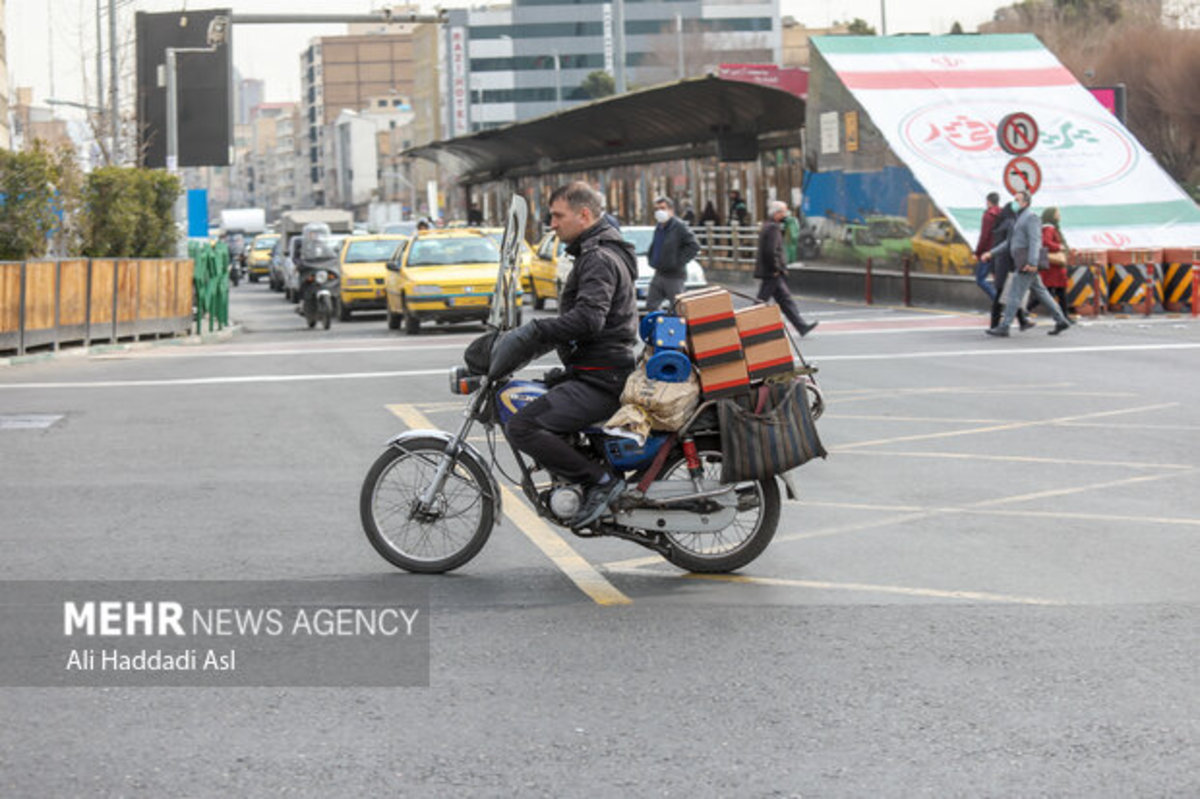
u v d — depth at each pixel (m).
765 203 81.00
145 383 33.91
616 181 102.94
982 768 9.11
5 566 15.09
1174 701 10.39
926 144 56.03
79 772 9.14
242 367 37.72
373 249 63.59
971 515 17.31
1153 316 46.91
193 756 9.43
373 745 9.63
